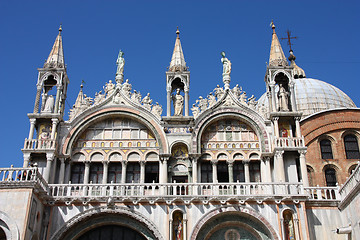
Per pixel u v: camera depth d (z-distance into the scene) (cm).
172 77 3809
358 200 2892
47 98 3744
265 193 3256
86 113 3684
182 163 3600
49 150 3453
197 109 3747
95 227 3170
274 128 3600
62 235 3066
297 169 3559
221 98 3759
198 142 3603
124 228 3178
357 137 4338
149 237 3097
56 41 3969
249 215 3127
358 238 2906
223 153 3644
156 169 3622
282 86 3866
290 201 3153
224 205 3141
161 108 3734
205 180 3588
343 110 4391
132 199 3131
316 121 4353
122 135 3691
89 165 3597
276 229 3075
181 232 3081
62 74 3772
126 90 3791
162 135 3616
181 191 3494
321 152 4288
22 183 2889
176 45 4009
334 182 4188
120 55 3925
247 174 3562
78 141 3662
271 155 3575
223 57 3938
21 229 2777
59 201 3139
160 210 3120
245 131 3722
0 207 2831
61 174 3481
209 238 3158
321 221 3173
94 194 3422
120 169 3622
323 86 5359
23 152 3450
